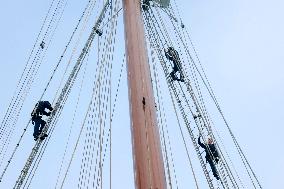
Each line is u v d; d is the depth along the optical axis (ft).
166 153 27.37
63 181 28.43
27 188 35.04
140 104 26.76
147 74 29.48
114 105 35.14
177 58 42.47
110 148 27.91
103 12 43.60
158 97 32.60
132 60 30.35
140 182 22.89
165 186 22.95
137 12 35.47
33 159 35.96
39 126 38.55
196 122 36.96
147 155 23.80
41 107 38.68
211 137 36.68
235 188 34.55
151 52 36.73
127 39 32.78
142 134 24.98
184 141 29.01
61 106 39.63
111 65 36.76
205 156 36.78
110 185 25.53
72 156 29.78
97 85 35.70
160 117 30.99
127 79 29.76
